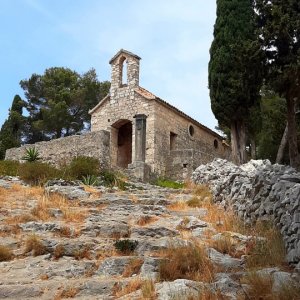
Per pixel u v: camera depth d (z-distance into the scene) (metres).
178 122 34.09
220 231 10.80
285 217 8.54
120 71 34.44
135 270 8.31
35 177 19.25
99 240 10.18
